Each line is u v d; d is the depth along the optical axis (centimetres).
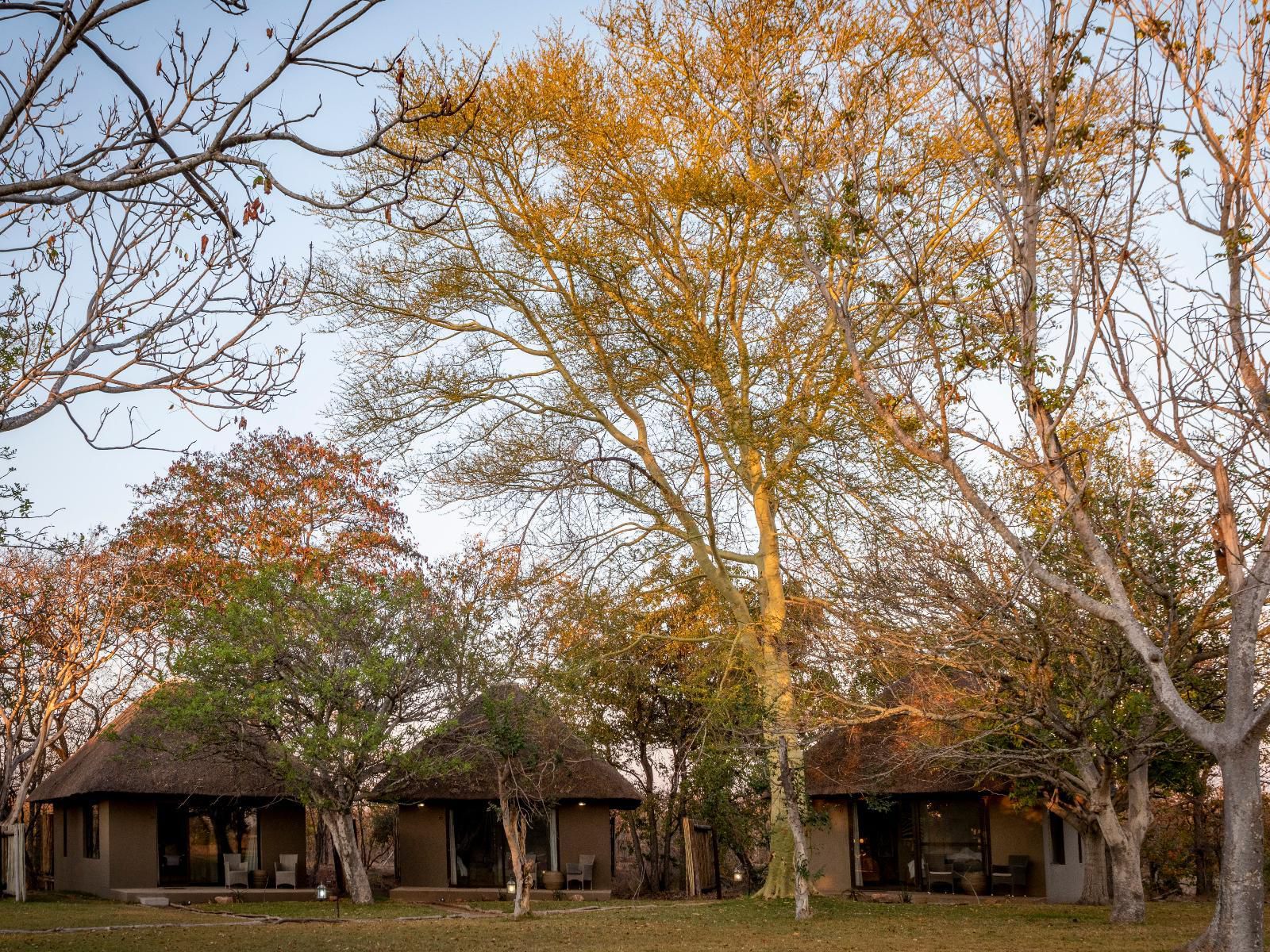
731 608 2325
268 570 2572
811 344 2005
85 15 655
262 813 2989
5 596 2614
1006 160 1152
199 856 2902
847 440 1953
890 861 2789
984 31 1135
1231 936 1071
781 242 1995
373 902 2638
